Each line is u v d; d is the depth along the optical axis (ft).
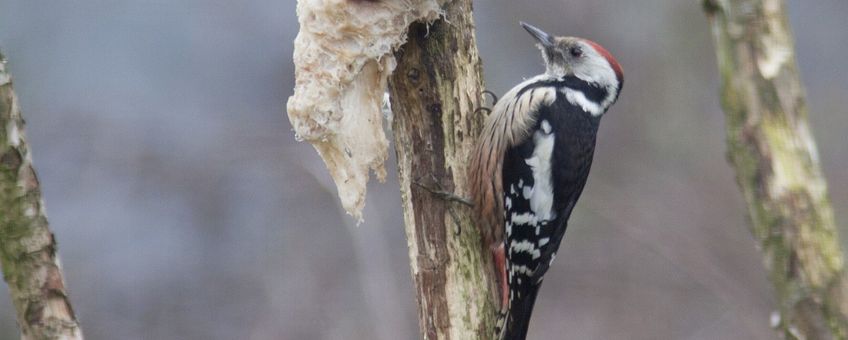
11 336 40.86
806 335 13.41
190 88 50.24
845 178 46.50
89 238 44.98
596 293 43.55
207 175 45.73
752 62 13.79
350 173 24.20
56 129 46.65
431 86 23.84
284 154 45.91
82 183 45.65
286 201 44.93
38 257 16.43
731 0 13.88
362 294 41.98
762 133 13.70
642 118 49.85
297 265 43.70
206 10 53.26
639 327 42.42
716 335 41.91
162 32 52.42
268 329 42.42
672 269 43.62
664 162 48.01
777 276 13.60
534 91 28.14
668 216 44.55
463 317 24.38
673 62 51.39
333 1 22.66
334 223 44.45
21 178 16.26
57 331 16.55
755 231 13.80
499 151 26.02
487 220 24.84
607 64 29.09
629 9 52.54
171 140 46.88
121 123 47.24
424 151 24.04
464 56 24.03
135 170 45.80
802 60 55.93
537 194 26.91
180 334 43.21
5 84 16.15
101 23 51.67
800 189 13.50
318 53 23.07
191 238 45.29
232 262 44.52
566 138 27.63
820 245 13.43
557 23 51.78
